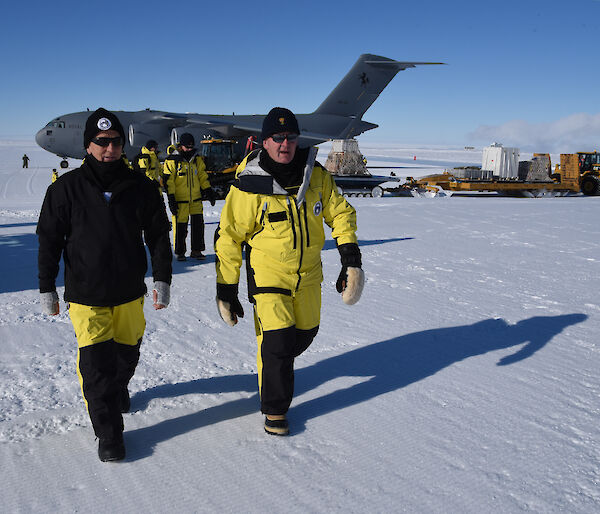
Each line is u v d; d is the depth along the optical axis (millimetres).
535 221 11023
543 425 2510
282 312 2432
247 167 2375
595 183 23594
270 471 2137
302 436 2428
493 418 2584
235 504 1922
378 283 5535
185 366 3287
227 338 3838
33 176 32719
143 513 1869
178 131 23781
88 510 1886
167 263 2461
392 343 3701
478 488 2012
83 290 2281
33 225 10680
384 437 2406
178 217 6859
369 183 22344
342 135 31172
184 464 2193
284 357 2418
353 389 2945
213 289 5383
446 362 3342
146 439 2404
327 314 4410
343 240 2512
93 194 2271
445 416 2607
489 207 14320
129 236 2330
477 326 4086
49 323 4188
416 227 10117
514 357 3428
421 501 1934
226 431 2477
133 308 2451
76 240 2264
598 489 2002
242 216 2395
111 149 2227
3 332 3941
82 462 2207
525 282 5586
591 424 2521
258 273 2459
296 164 2379
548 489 2002
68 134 28781
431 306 4660
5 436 2408
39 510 1885
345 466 2172
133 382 3037
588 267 6383
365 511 1877
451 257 7016
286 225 2379
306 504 1919
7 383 2996
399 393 2881
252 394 2883
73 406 2707
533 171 23172
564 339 3779
